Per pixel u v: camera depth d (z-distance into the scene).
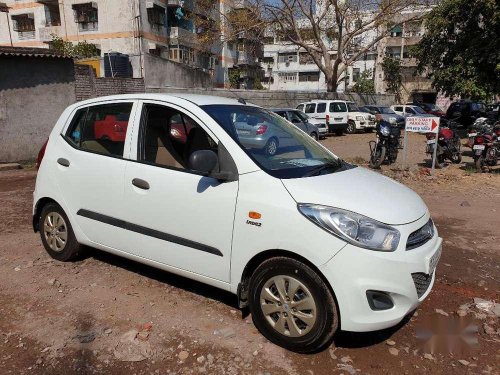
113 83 15.14
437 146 10.40
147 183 3.50
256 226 2.94
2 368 2.76
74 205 4.08
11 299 3.66
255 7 24.08
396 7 25.30
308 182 3.01
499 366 2.89
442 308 3.66
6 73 11.35
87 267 4.30
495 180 9.13
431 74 24.56
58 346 3.00
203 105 3.53
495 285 4.13
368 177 3.49
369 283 2.67
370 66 48.62
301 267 2.80
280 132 3.78
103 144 3.92
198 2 31.89
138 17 29.53
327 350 3.00
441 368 2.85
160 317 3.39
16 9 34.16
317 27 26.19
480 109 26.66
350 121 22.92
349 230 2.71
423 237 3.00
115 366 2.80
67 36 31.77
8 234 5.33
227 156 3.16
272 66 54.88
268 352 2.96
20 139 11.80
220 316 3.42
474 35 21.12
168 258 3.48
